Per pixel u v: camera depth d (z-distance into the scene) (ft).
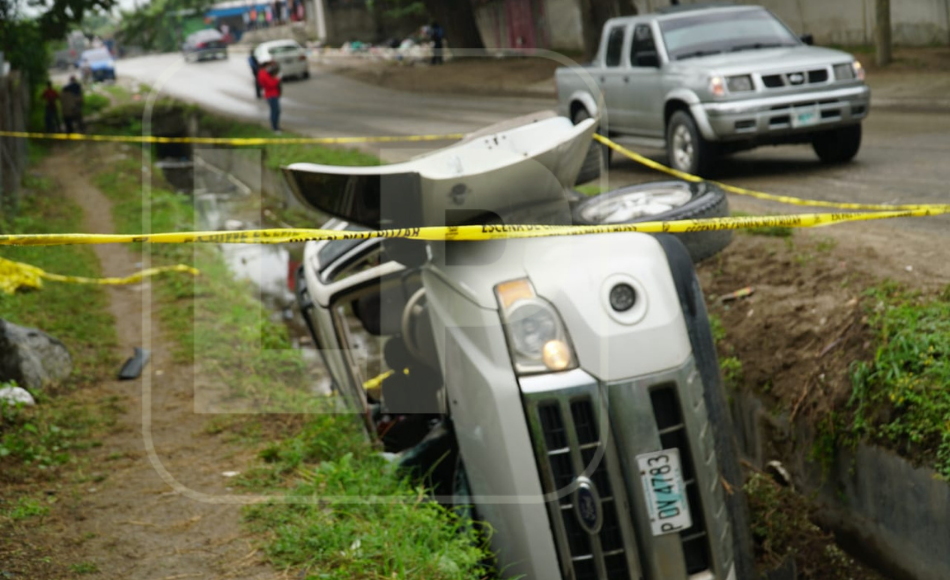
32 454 17.71
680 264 13.89
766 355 20.88
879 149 37.86
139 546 13.61
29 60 104.99
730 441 13.60
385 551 12.80
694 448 12.94
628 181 38.78
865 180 31.86
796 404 19.42
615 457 12.82
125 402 21.74
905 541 16.35
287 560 12.92
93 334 28.84
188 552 13.37
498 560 13.46
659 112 38.86
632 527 12.87
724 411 13.60
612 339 12.85
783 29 40.11
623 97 41.27
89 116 99.14
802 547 17.31
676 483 12.84
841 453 17.97
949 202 26.63
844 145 35.81
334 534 13.26
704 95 35.91
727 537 13.24
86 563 13.05
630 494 12.84
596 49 71.56
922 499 15.81
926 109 46.19
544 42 104.27
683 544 12.98
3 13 82.48
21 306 31.32
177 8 114.52
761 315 21.72
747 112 35.06
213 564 12.98
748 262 24.25
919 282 19.86
